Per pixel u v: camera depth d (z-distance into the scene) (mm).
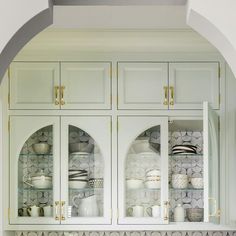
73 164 4426
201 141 4734
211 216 4039
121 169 4398
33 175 4434
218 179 4387
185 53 4457
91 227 4363
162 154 4414
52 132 4430
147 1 1929
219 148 4438
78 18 2641
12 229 4375
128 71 4449
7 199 4395
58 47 4426
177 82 4457
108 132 4418
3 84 4418
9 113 4430
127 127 4418
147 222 4367
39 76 4453
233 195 4406
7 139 4418
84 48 4430
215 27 1772
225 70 4457
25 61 4453
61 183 4402
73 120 4422
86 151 4418
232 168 4426
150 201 4414
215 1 1766
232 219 4383
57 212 4379
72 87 4445
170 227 4367
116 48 4426
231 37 1759
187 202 4633
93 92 4441
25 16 1744
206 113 3906
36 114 4430
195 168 4703
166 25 2785
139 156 4430
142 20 2666
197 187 4520
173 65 4453
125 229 4359
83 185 4398
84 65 4449
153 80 4449
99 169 4418
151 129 4438
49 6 1775
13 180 4398
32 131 4426
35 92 4441
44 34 4336
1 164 4391
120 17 2617
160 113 4426
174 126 4660
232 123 4441
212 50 4445
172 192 4637
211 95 4457
